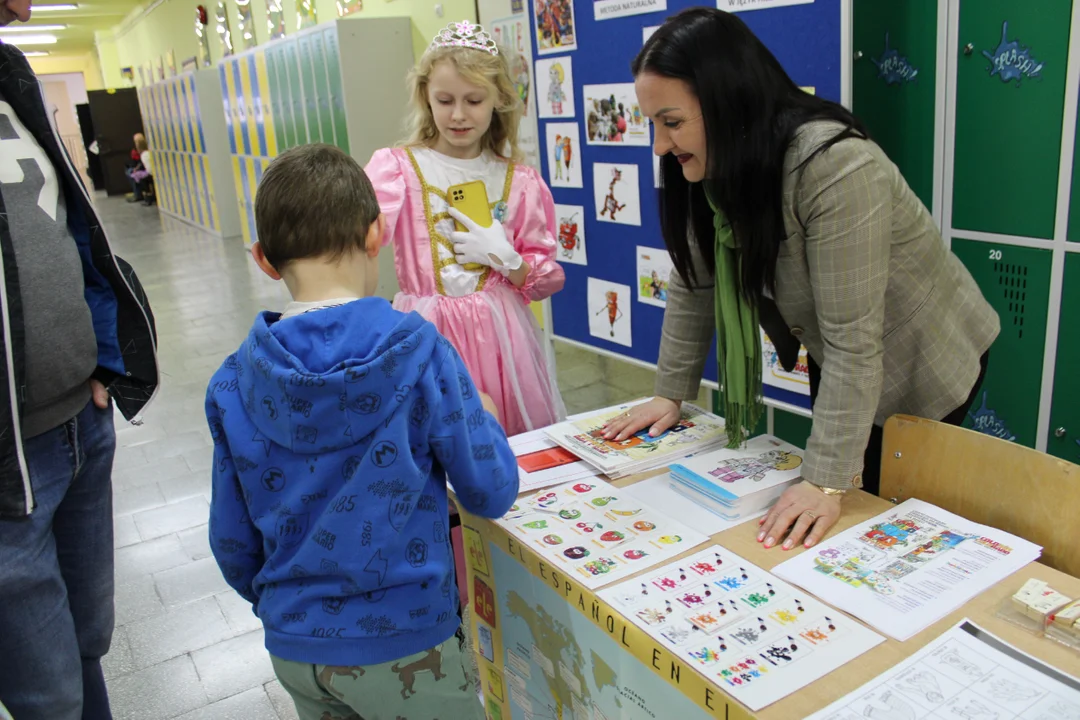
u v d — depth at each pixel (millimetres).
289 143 6965
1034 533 1190
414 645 1143
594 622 1138
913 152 2133
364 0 6227
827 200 1190
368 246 1202
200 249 9531
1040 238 1902
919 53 2049
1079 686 880
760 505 1335
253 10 8773
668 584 1145
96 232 1641
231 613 2518
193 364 5141
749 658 979
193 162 10828
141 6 14430
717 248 1389
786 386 2451
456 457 1144
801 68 2127
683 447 1554
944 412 1431
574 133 2965
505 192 2012
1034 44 1809
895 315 1372
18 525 1507
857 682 927
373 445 1068
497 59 1876
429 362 1107
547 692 1371
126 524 3143
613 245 2938
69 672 1620
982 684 895
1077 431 1940
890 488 1384
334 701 1188
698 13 1218
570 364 4371
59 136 1576
